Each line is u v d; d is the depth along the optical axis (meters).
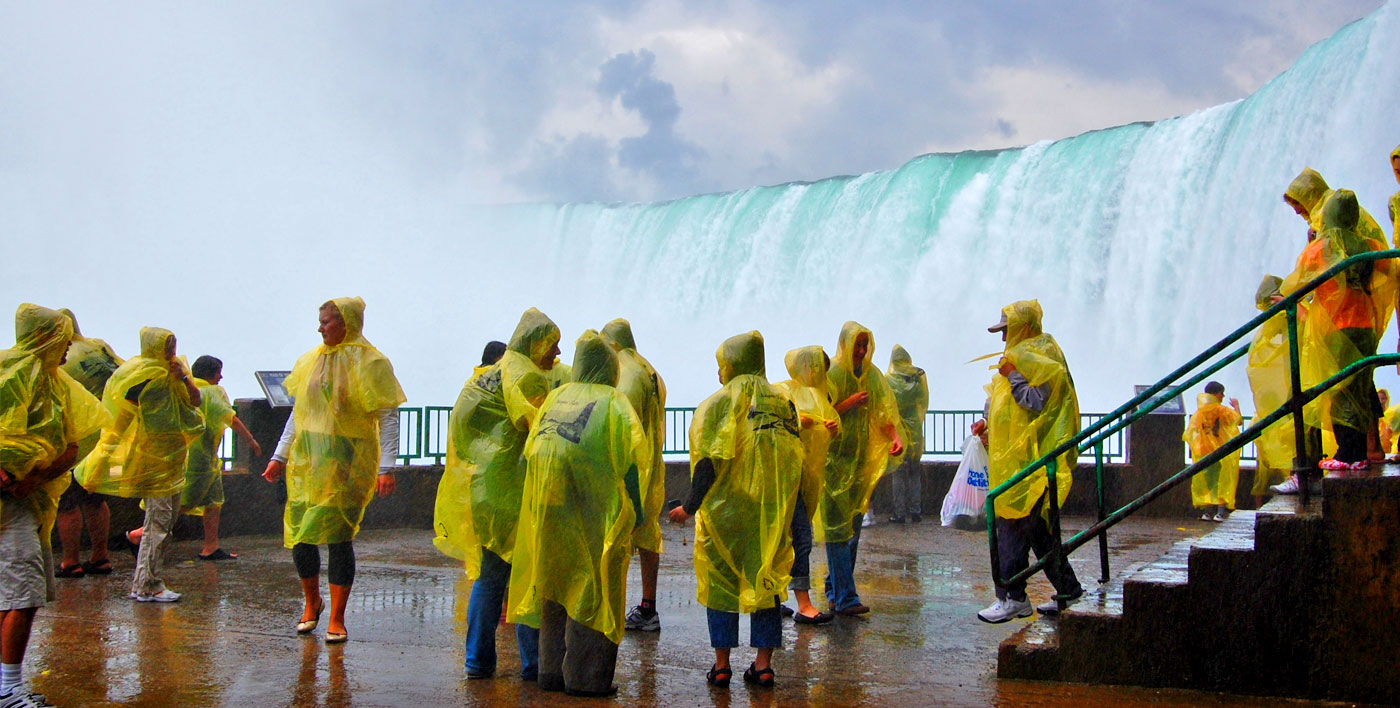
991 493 6.28
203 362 9.55
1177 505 12.72
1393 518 5.03
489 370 5.78
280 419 11.34
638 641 6.59
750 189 33.78
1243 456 14.12
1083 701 5.14
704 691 5.38
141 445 7.48
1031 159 25.73
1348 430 5.88
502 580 5.64
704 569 5.48
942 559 9.79
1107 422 5.98
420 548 10.41
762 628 5.46
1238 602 5.26
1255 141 20.14
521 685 5.46
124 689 5.32
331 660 5.94
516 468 5.62
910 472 12.50
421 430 12.23
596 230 40.03
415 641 6.46
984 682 5.52
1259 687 5.22
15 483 4.85
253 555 9.82
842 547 7.22
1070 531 11.54
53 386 5.02
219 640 6.41
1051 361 6.56
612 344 6.86
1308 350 6.02
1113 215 23.20
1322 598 5.13
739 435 5.43
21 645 4.89
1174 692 5.29
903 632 6.74
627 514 5.18
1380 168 17.34
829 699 5.21
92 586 8.20
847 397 7.14
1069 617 5.50
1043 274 24.34
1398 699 4.99
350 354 6.14
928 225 27.56
